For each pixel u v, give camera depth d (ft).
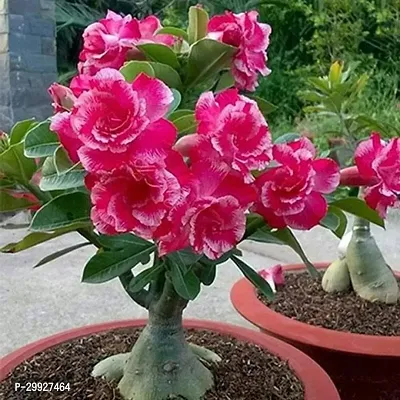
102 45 2.64
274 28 15.83
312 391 3.02
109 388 3.09
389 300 4.73
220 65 2.65
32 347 3.51
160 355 3.05
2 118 10.44
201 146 2.06
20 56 10.43
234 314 6.30
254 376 3.22
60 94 2.31
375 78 13.47
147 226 1.93
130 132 1.87
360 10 14.44
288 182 2.16
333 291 4.96
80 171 2.16
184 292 2.38
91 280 2.42
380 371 3.91
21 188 2.59
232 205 2.01
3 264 7.98
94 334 3.73
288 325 4.17
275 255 8.25
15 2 10.31
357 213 2.66
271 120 13.97
